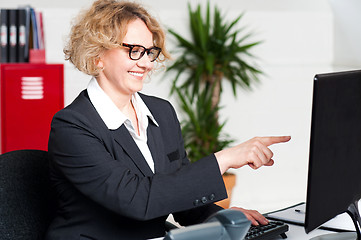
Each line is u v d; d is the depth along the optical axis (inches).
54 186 67.4
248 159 62.7
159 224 68.9
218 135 176.1
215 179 62.5
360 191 67.7
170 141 76.3
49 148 65.9
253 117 194.2
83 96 68.9
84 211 65.2
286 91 197.3
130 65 65.9
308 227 54.8
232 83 184.7
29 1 168.4
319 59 199.6
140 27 66.6
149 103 77.4
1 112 149.6
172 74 184.1
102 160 62.9
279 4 193.9
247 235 61.8
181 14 183.6
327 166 56.7
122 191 61.2
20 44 151.6
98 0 67.7
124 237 65.5
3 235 65.1
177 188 61.8
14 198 67.0
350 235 66.4
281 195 197.8
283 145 198.2
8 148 150.9
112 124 66.9
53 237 65.7
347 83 59.4
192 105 183.2
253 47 192.4
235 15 189.5
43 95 151.4
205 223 39.8
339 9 193.8
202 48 178.5
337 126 58.1
